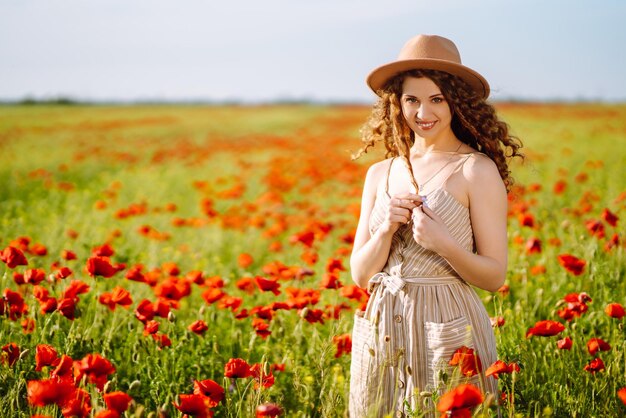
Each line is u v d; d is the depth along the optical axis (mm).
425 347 2350
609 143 16031
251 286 4074
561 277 4297
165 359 3156
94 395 2275
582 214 5977
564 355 3020
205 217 8367
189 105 65750
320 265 5148
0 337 3178
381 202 2541
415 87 2449
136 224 7379
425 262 2406
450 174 2418
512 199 4008
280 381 3252
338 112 47625
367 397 2389
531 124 25641
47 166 14344
